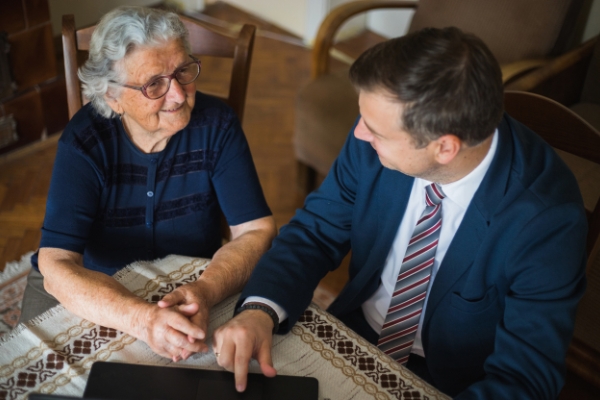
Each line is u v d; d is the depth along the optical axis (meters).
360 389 1.01
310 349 1.09
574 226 1.05
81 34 1.46
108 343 1.07
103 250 1.44
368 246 1.30
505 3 2.34
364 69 0.95
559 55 2.33
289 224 1.34
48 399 0.85
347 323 1.39
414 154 1.00
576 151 1.26
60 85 2.79
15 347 1.05
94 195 1.33
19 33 2.52
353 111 2.34
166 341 1.05
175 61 1.21
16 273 2.17
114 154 1.33
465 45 0.91
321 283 2.27
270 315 1.11
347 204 1.31
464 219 1.12
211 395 0.97
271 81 3.41
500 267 1.12
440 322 1.22
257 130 3.02
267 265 1.21
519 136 1.11
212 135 1.40
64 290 1.16
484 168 1.07
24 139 2.77
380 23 3.83
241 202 1.42
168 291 1.17
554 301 1.06
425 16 2.55
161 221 1.43
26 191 2.55
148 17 1.18
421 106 0.91
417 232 1.18
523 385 1.04
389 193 1.22
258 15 4.05
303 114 2.43
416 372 1.33
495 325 1.20
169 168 1.38
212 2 4.16
